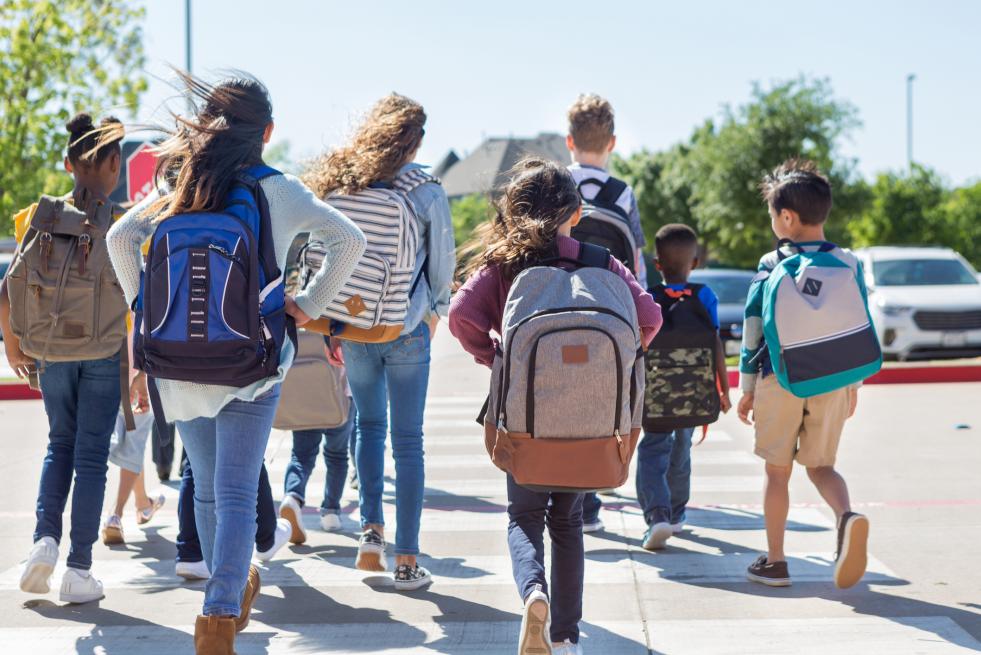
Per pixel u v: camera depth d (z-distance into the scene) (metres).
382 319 4.12
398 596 4.42
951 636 3.79
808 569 4.76
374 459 4.59
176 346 3.15
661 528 5.11
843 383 4.20
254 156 3.48
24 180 25.00
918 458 7.88
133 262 3.44
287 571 4.84
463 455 8.41
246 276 3.22
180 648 3.77
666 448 5.22
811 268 4.25
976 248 55.62
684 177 52.84
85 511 4.31
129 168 10.23
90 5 25.16
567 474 3.20
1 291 4.22
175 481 7.34
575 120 5.40
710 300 5.20
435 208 4.36
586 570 4.80
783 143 45.72
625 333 3.22
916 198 50.88
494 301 3.52
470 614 4.15
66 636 3.91
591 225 5.07
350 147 4.29
